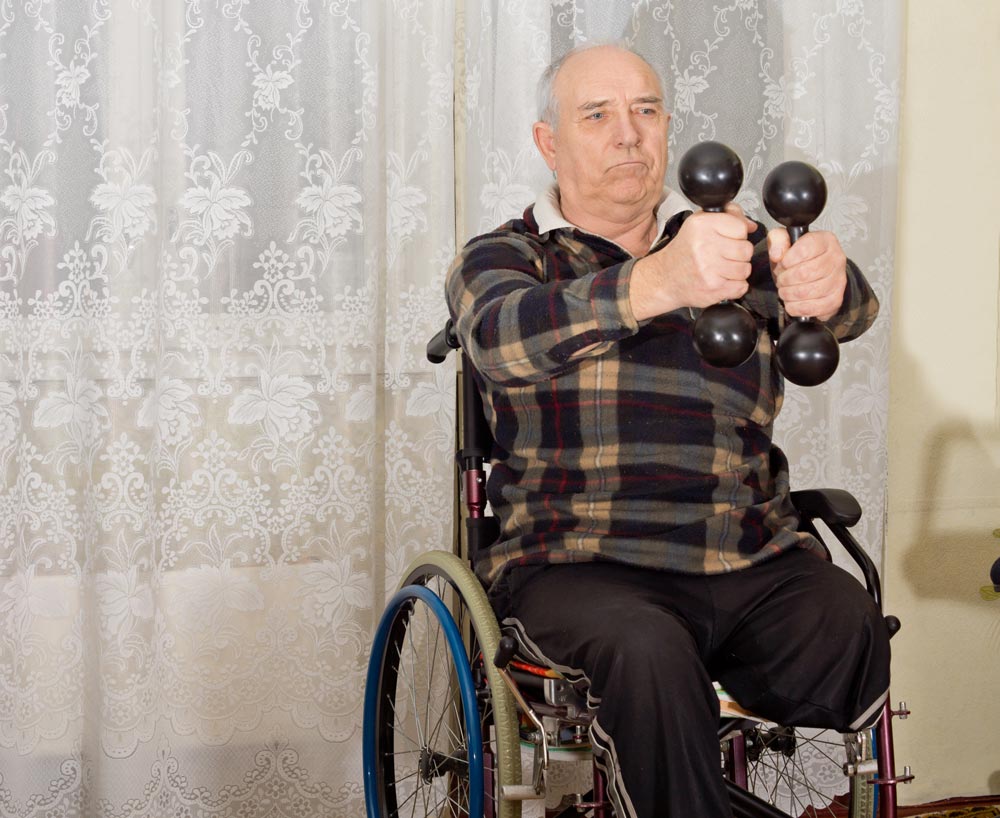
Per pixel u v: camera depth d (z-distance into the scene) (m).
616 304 1.25
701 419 1.55
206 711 2.12
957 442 2.45
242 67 2.07
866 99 2.28
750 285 1.65
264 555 2.12
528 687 1.48
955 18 2.40
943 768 2.47
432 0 2.12
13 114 2.01
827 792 2.32
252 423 2.11
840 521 1.61
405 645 2.19
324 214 2.10
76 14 2.02
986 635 2.48
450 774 1.99
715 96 2.22
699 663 1.29
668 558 1.49
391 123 2.13
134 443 2.06
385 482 2.18
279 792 2.15
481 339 1.38
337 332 2.12
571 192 1.70
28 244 2.02
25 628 2.05
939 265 2.43
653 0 2.17
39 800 2.08
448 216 2.15
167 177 2.06
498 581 1.57
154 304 2.06
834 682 1.41
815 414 2.28
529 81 2.13
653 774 1.25
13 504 2.05
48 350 2.04
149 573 2.07
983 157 2.43
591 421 1.54
